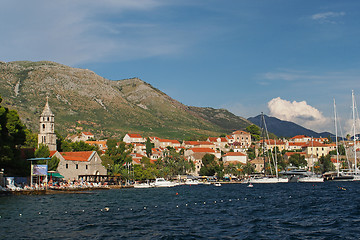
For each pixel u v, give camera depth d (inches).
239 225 2153.1
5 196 3846.0
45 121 6274.6
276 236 1849.2
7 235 1856.5
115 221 2282.2
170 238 1808.6
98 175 6107.3
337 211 2723.9
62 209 2819.9
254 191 5123.0
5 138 4276.6
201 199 3821.4
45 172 4377.5
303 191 4911.4
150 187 6584.6
